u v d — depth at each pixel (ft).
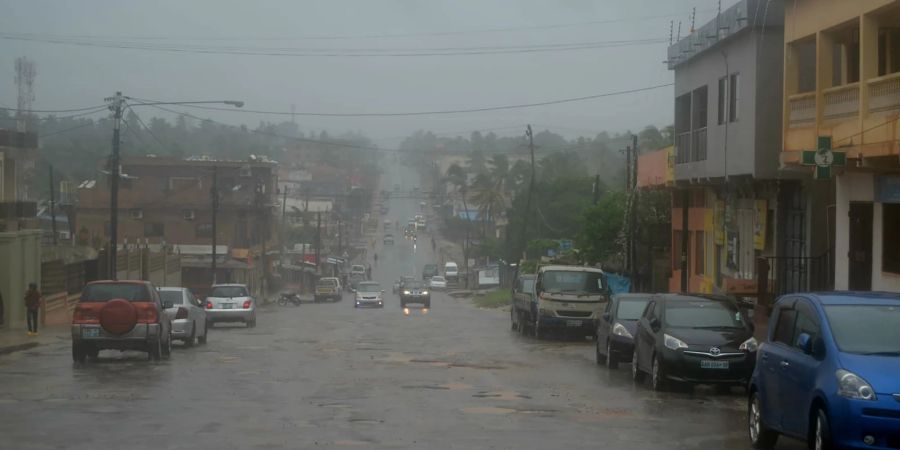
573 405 50.37
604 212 161.17
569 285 103.96
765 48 84.69
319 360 75.36
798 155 72.95
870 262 69.72
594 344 98.17
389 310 191.21
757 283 89.45
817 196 84.33
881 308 35.42
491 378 62.95
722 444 39.42
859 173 69.62
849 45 72.49
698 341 56.75
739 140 88.94
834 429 31.94
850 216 71.46
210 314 122.11
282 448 36.37
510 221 287.07
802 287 85.76
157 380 60.13
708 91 99.30
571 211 268.82
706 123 104.06
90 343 71.10
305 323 134.41
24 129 144.77
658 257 146.61
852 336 34.09
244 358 77.10
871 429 31.17
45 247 135.95
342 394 53.42
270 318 150.10
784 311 39.17
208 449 36.01
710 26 96.07
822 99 69.56
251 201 267.59
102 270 152.66
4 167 134.72
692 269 124.67
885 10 61.57
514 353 85.20
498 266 309.22
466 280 333.01
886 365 32.40
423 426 42.16
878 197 67.05
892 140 58.85
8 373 64.23
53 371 65.82
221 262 246.88
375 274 386.11
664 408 50.19
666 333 57.93
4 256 115.65
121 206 258.78
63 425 41.39
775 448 39.09
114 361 74.54
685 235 114.93
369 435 39.55
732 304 61.26
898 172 64.23
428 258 438.40
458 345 93.56
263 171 283.59
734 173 90.38
